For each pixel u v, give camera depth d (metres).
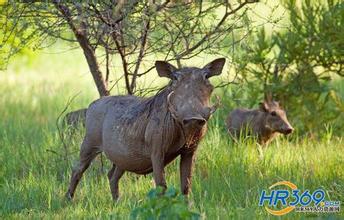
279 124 31.88
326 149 29.50
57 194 25.20
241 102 35.28
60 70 60.59
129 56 28.81
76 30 26.53
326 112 34.69
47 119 38.28
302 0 35.50
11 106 41.69
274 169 26.30
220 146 28.47
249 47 34.22
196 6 26.64
